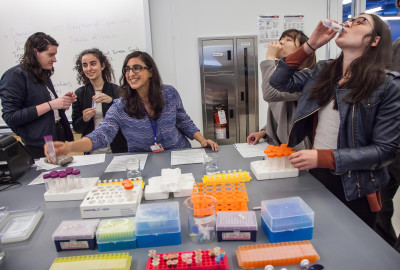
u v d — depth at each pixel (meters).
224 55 2.89
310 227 0.87
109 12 2.71
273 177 1.30
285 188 1.21
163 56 2.89
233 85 2.97
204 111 3.01
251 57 2.94
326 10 2.98
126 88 1.72
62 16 2.69
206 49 2.87
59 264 0.80
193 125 1.97
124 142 2.29
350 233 0.90
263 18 2.90
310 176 1.32
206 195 1.03
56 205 1.19
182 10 2.81
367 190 1.15
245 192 1.12
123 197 1.11
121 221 0.95
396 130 1.06
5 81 1.95
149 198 1.17
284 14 2.93
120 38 2.77
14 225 1.02
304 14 2.96
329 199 1.11
